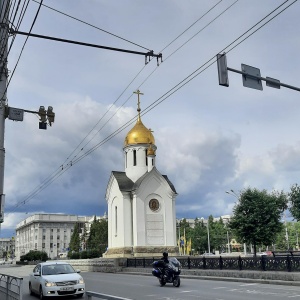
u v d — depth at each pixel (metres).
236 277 23.41
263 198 44.91
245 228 44.75
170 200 48.16
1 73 13.84
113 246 47.81
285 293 16.09
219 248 115.56
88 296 5.89
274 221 44.31
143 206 46.44
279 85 14.26
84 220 157.62
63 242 149.50
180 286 20.58
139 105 52.03
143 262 34.50
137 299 15.42
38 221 146.88
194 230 108.50
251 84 13.48
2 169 14.00
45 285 16.16
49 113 16.06
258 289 17.95
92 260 41.66
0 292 12.22
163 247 45.75
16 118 15.34
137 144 50.16
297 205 46.66
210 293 16.89
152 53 13.55
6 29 11.68
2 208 13.78
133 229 46.09
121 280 25.72
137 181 47.41
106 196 50.88
